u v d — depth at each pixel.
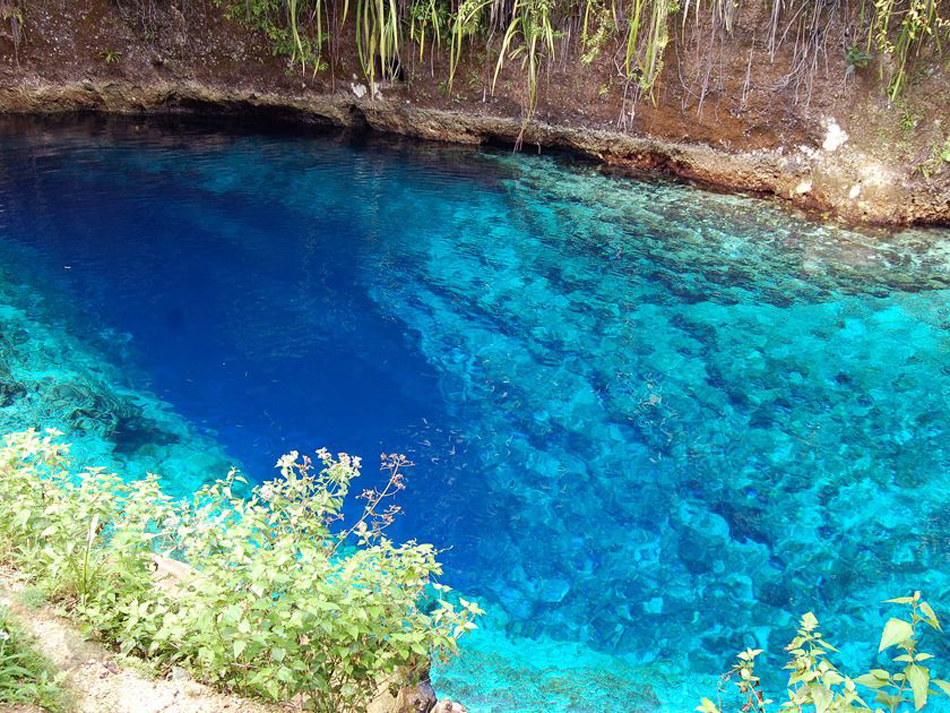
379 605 2.30
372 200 8.09
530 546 4.08
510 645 3.50
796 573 3.94
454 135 9.88
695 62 8.09
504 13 8.90
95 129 9.90
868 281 6.57
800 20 7.46
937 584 3.88
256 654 2.26
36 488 2.72
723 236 7.37
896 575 3.93
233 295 6.29
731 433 4.91
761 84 7.84
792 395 5.25
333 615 2.27
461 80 9.53
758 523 4.25
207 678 2.32
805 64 7.57
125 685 2.21
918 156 7.21
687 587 3.86
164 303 6.12
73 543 2.52
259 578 2.19
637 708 3.19
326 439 4.80
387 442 4.80
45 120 10.07
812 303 6.25
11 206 7.55
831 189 7.67
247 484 4.39
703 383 5.36
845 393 5.25
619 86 8.66
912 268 6.76
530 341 5.82
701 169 8.55
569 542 4.11
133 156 9.05
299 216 7.66
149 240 7.04
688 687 3.31
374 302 6.27
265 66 10.21
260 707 2.28
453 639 2.46
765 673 3.39
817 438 4.87
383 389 5.28
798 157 7.89
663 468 4.64
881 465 4.66
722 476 4.58
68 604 2.46
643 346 5.75
